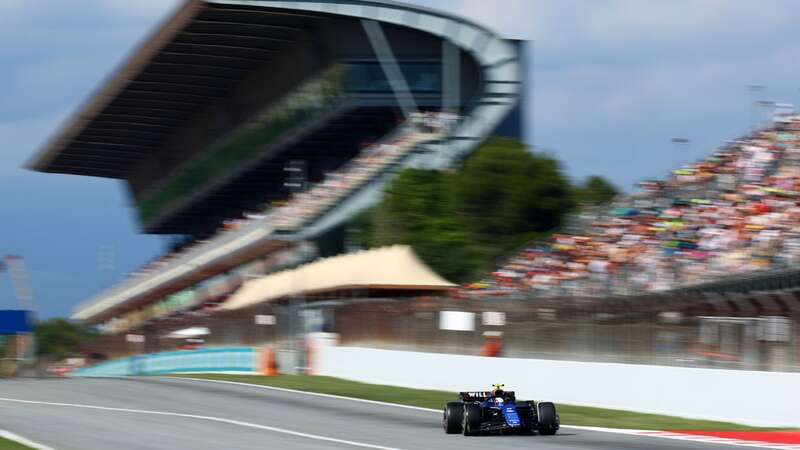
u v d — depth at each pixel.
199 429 25.28
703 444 22.11
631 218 47.06
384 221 66.69
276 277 64.25
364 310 47.84
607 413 30.16
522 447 21.33
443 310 41.62
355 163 75.94
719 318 28.47
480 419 23.41
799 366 25.94
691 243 40.41
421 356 41.28
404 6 77.50
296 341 50.56
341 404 33.06
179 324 62.66
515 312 37.69
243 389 39.12
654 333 30.98
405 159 73.00
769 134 45.19
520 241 64.19
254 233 73.12
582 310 34.28
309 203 72.38
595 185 76.00
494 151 66.81
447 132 74.75
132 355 66.31
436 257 63.50
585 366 32.97
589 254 46.19
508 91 77.50
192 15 78.69
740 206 40.50
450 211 66.12
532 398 35.22
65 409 30.92
